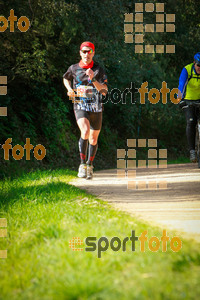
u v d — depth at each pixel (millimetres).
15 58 27609
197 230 8055
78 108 13891
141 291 5066
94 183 16750
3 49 25469
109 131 47500
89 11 34625
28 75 26719
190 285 5230
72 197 12008
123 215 9289
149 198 12336
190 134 17188
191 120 17156
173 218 9297
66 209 9891
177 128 55188
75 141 39375
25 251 7215
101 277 5648
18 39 25641
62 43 31203
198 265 6027
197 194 12727
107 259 6328
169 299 4910
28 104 34188
